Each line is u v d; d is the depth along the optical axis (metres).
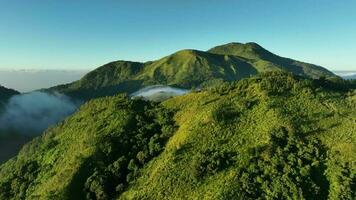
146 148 157.75
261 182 122.12
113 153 158.75
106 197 138.38
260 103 167.25
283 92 176.12
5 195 167.25
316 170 124.94
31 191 162.25
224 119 157.62
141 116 187.25
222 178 125.62
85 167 153.25
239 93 183.00
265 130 146.00
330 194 115.88
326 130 143.88
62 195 141.75
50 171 168.75
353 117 150.38
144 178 139.62
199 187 124.56
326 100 167.00
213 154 136.12
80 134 190.12
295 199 115.19
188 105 189.00
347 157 127.12
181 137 153.62
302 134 142.88
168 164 138.12
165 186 129.25
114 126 179.88
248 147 138.00
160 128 174.25
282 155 131.12
